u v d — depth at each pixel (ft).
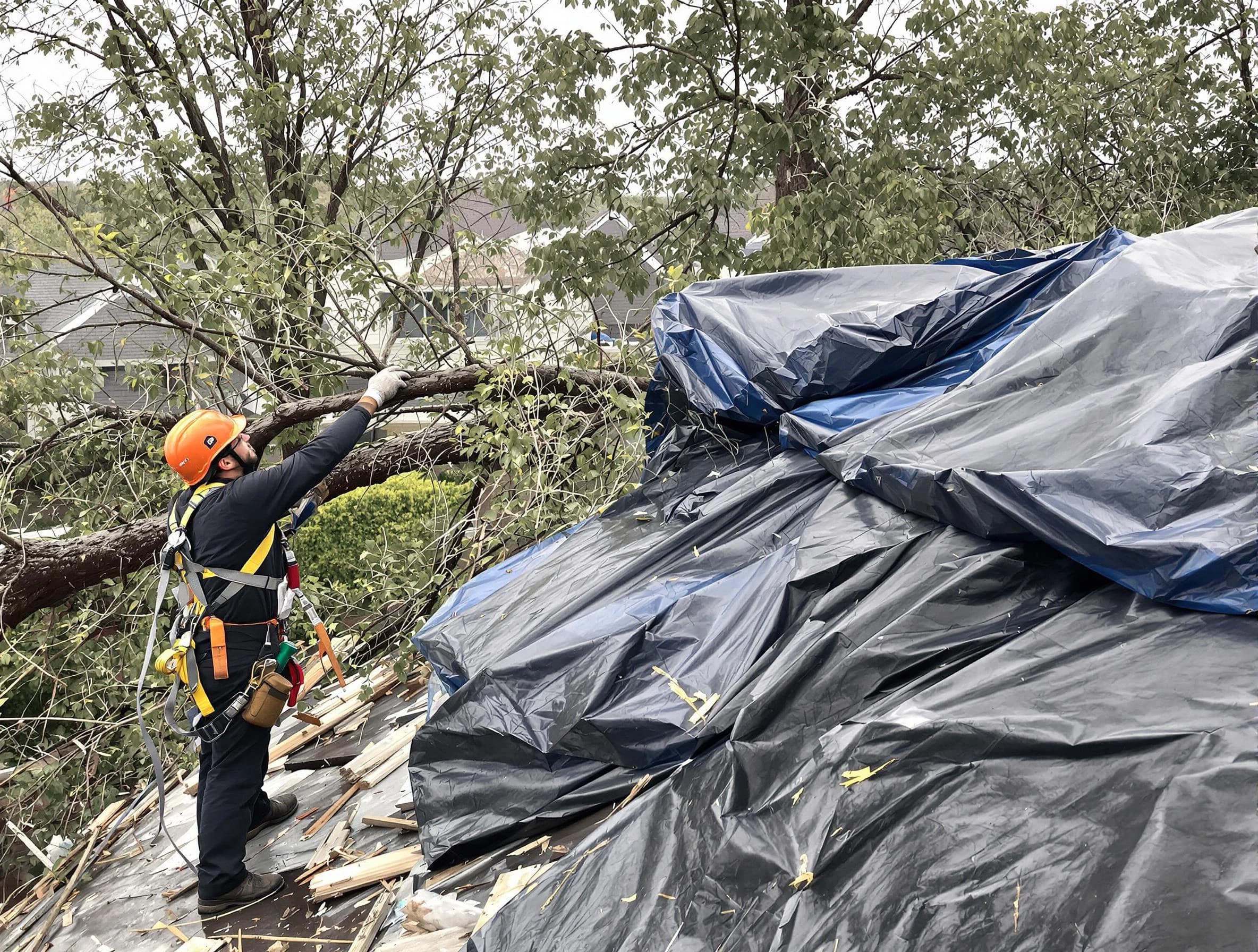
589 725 8.24
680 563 10.14
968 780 5.88
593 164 33.12
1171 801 5.01
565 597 10.22
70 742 18.43
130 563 18.37
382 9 30.83
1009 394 9.02
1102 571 7.09
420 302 21.59
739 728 7.32
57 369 21.77
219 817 9.83
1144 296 8.91
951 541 8.23
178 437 10.06
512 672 8.94
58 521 22.20
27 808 17.70
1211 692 5.65
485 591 11.94
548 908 6.81
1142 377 8.33
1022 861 5.20
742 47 31.96
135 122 28.99
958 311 11.24
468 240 22.45
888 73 32.27
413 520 32.04
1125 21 34.17
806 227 26.55
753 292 12.79
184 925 9.84
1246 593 6.28
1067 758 5.66
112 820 14.11
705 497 11.51
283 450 24.80
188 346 20.80
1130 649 6.45
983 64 30.37
